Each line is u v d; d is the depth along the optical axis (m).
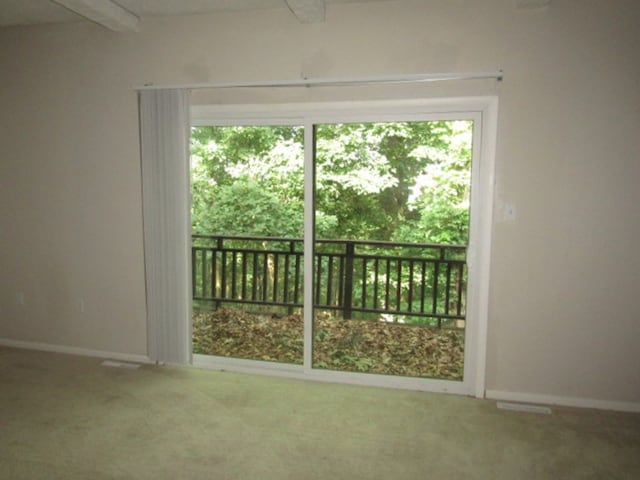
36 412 2.40
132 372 2.97
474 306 2.67
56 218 3.21
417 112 2.61
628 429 2.30
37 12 2.84
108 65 2.97
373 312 3.02
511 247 2.55
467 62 2.48
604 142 2.39
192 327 3.03
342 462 2.00
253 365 3.02
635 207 2.40
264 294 3.10
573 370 2.56
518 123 2.46
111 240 3.12
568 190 2.45
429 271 2.86
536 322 2.57
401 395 2.69
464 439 2.19
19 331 3.41
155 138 2.84
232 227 3.05
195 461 1.99
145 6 2.68
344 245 2.94
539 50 2.40
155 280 2.97
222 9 2.72
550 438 2.21
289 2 2.35
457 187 2.68
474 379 2.70
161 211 2.89
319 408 2.50
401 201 2.79
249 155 2.93
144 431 2.23
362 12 2.58
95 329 3.24
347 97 2.64
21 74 3.13
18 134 3.19
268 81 2.68
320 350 3.11
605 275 2.47
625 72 2.33
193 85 2.75
